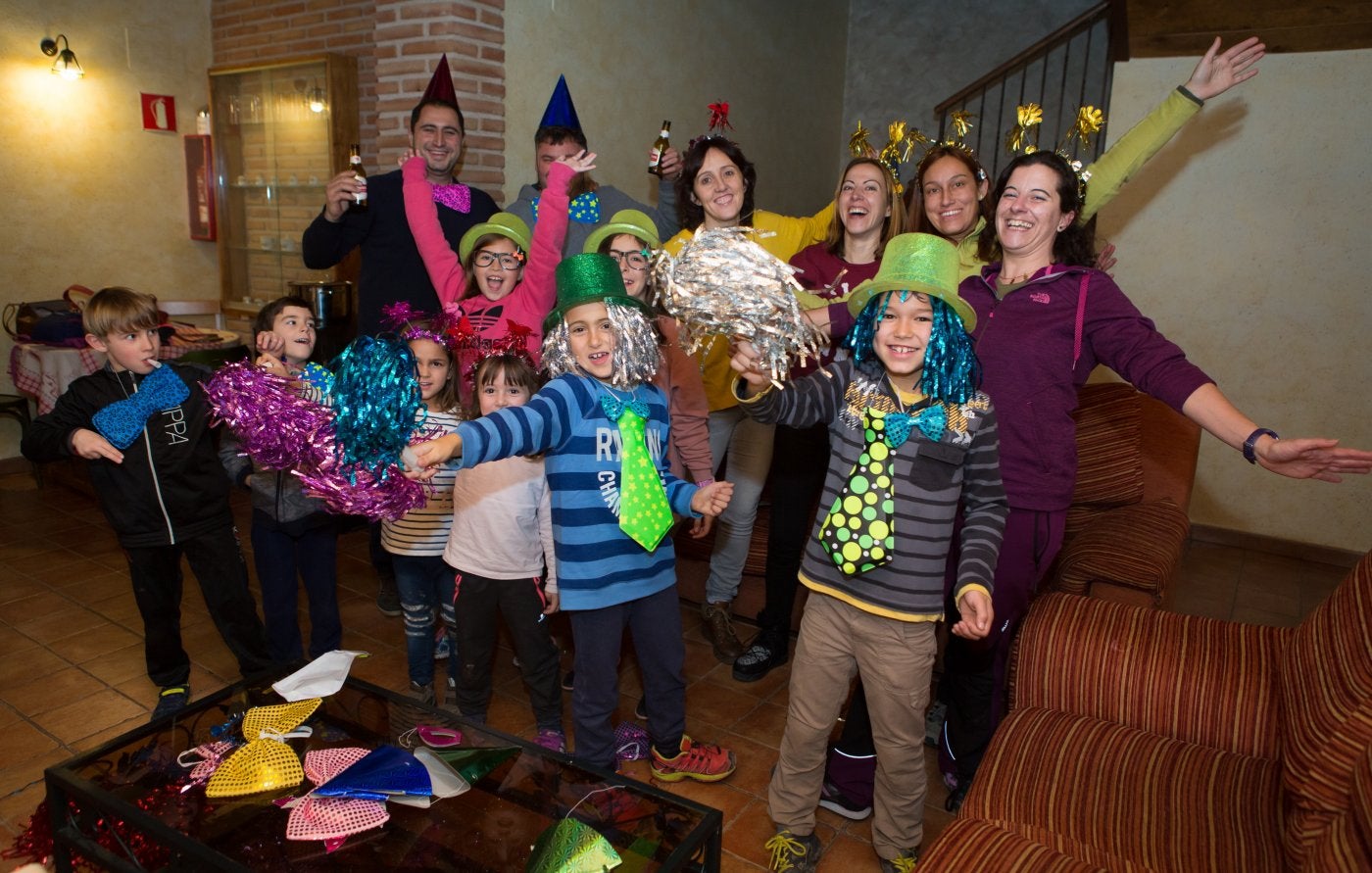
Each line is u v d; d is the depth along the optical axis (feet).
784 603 9.00
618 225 7.32
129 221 16.03
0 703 8.04
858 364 5.89
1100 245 12.66
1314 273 11.69
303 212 16.33
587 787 5.03
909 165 20.43
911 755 5.84
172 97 16.33
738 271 5.03
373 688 5.93
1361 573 4.61
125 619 9.77
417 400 4.81
